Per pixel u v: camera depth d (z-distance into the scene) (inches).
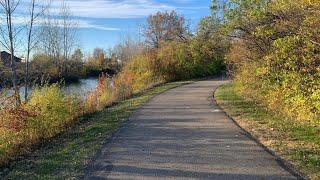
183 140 457.4
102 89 989.8
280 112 618.5
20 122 479.2
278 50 566.6
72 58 2549.2
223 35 900.0
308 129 483.8
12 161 410.3
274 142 428.1
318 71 459.2
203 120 597.9
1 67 797.9
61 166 364.8
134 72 1578.5
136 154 398.0
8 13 792.3
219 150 405.4
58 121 569.6
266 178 309.9
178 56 1833.2
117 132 517.7
